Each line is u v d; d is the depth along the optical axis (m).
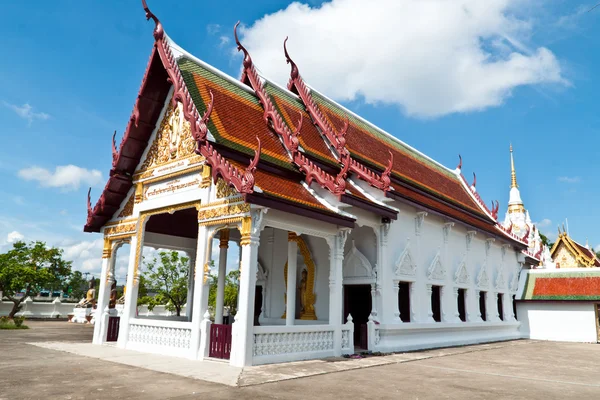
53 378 9.82
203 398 8.11
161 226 18.89
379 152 22.72
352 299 18.27
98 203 17.62
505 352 19.33
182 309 37.81
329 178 14.53
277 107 18.14
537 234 48.50
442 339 20.30
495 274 26.84
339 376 10.98
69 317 35.62
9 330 23.36
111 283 17.75
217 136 13.72
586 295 27.72
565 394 9.98
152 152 16.64
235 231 20.36
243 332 11.74
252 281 12.11
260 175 13.80
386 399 8.67
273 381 9.86
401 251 18.25
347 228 14.79
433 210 19.67
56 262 36.78
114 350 14.93
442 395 9.31
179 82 14.02
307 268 17.98
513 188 52.44
